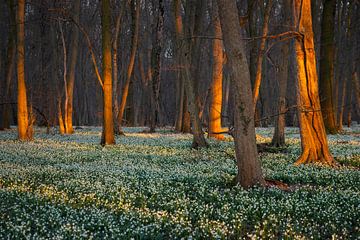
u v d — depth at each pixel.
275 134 22.12
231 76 10.57
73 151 19.98
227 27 10.34
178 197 9.98
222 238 7.33
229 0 10.29
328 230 7.91
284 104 21.89
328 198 9.84
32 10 43.50
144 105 63.38
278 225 8.17
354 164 15.46
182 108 36.97
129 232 7.39
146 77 55.62
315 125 15.30
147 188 11.03
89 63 67.94
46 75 42.75
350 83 43.06
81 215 8.43
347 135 30.55
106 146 22.45
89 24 46.56
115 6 38.91
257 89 23.23
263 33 22.64
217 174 13.02
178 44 21.69
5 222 7.76
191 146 21.97
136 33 33.50
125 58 53.03
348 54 41.28
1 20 38.78
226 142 24.47
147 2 50.25
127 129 42.41
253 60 36.66
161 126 49.50
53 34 37.00
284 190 11.05
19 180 11.70
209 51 54.16
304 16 14.97
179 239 7.29
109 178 12.19
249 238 7.45
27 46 51.66
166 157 17.80
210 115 26.91
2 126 37.56
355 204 9.51
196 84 32.97
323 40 31.20
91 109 70.31
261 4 37.25
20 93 25.77
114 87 31.67
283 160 16.52
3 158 17.00
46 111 41.09
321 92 31.64
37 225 7.55
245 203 9.35
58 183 11.57
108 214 8.52
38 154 18.48
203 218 8.31
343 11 41.88
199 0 30.34
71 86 34.19
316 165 14.64
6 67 36.94
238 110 10.75
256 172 10.90
